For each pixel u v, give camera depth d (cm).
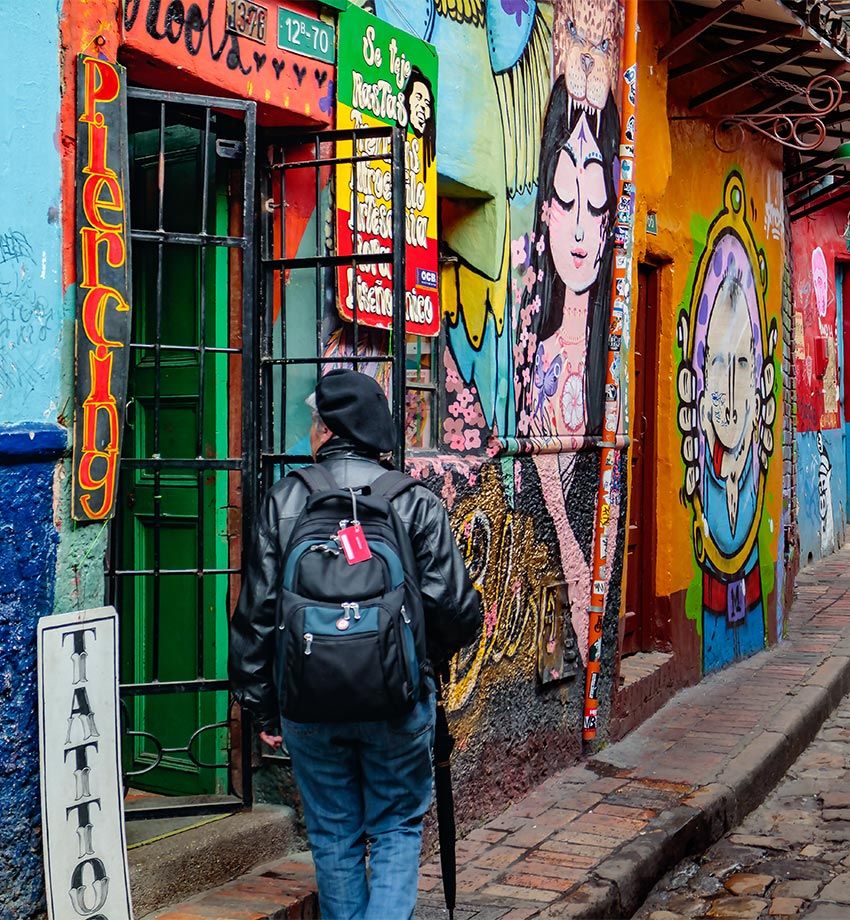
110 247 361
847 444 1504
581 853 488
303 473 350
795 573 1134
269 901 392
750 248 909
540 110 582
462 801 512
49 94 345
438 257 528
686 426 789
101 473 360
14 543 337
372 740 341
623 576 680
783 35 720
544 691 588
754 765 612
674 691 761
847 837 561
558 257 601
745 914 470
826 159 970
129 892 361
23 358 338
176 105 403
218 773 445
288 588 329
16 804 339
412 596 336
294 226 446
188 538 451
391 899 339
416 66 486
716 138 830
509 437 555
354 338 427
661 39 728
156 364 391
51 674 342
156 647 397
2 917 336
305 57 432
